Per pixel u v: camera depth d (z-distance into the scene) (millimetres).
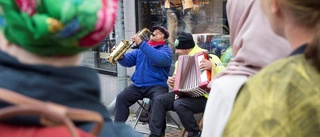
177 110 5523
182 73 5477
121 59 6402
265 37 1828
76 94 1101
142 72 6340
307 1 1336
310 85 1318
